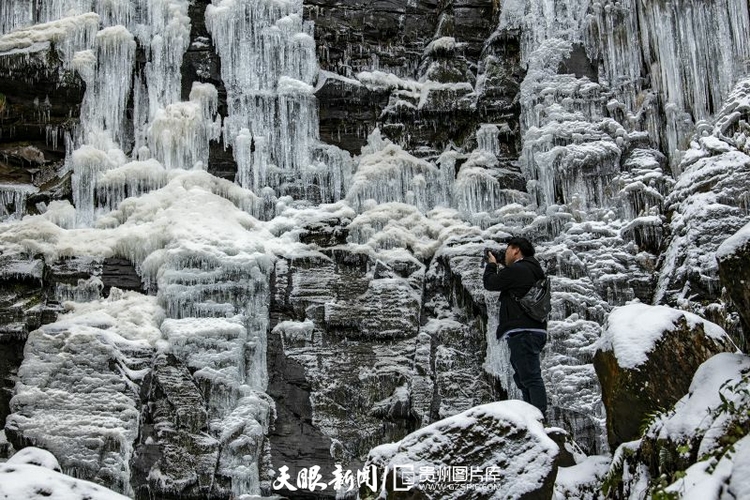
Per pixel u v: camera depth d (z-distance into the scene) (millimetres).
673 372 7496
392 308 10867
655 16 12258
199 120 11961
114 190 11477
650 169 11734
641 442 7031
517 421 7055
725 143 11203
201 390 10008
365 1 13195
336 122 12484
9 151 11688
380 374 10531
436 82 12805
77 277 10664
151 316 10406
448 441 7121
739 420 6262
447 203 12250
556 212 11633
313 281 10922
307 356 10562
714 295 10242
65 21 12016
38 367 9703
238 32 12445
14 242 10781
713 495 5680
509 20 12969
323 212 11672
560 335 10625
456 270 11047
